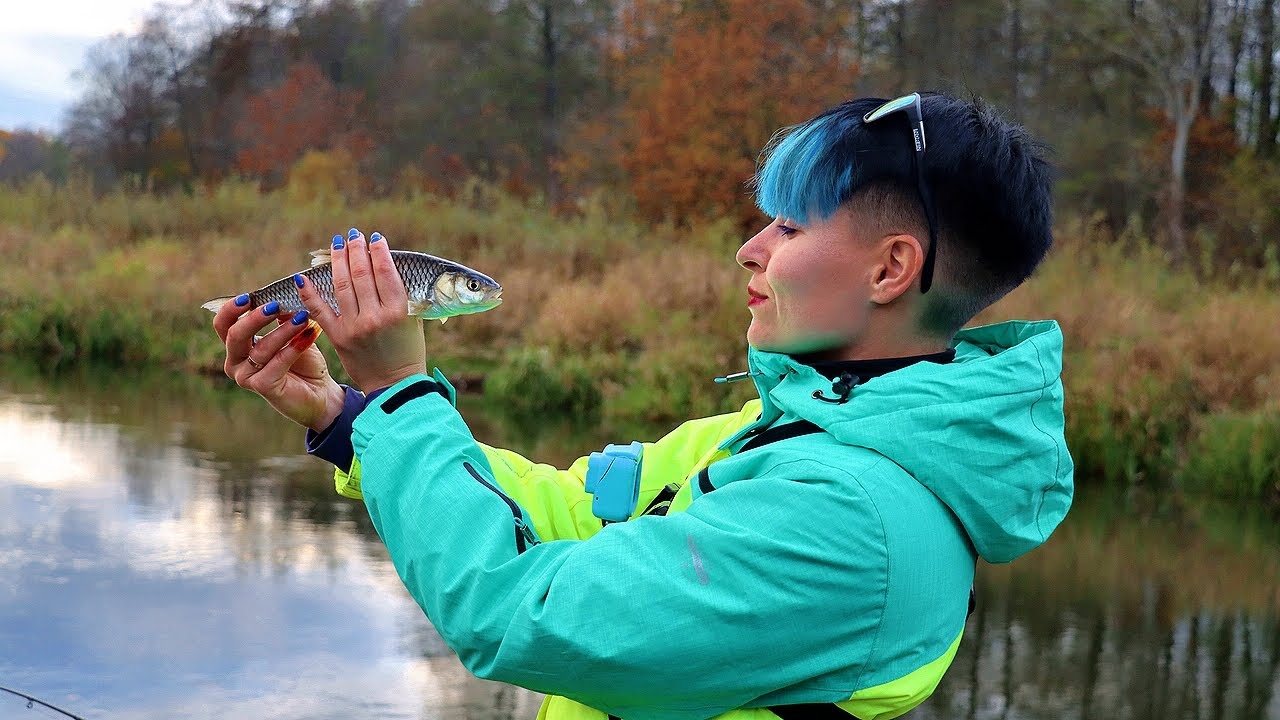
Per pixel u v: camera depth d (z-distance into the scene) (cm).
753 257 154
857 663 132
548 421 1204
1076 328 1382
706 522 134
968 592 144
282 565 702
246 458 976
